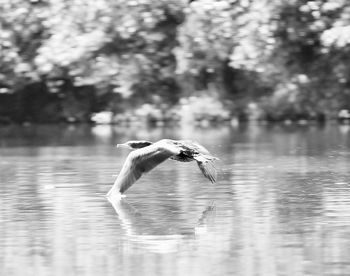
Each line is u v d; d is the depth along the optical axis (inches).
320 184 748.0
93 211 628.7
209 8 1572.3
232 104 1647.4
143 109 1652.3
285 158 957.8
